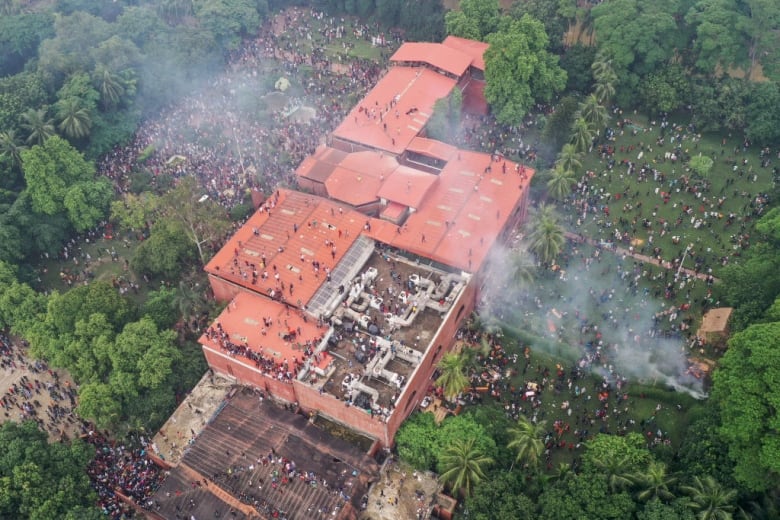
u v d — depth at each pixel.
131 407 99.00
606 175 134.62
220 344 101.31
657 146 140.50
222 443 95.75
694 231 122.50
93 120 144.50
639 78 147.50
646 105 145.38
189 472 93.44
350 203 120.25
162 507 90.62
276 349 99.69
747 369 83.44
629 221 125.25
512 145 142.25
